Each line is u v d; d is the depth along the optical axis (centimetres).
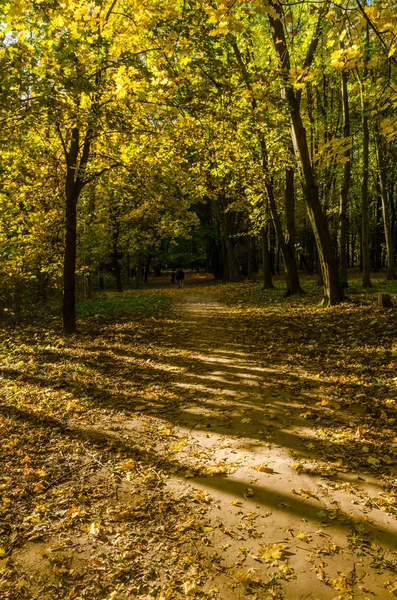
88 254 1855
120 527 388
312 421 582
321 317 1173
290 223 1775
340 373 751
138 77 629
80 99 834
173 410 659
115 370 879
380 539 352
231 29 458
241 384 750
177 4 740
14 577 333
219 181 1862
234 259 3158
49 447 550
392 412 582
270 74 802
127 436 577
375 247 3500
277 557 338
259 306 1590
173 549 357
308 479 446
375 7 471
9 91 604
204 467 485
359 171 2459
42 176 1326
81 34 614
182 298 2175
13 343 1134
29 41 700
